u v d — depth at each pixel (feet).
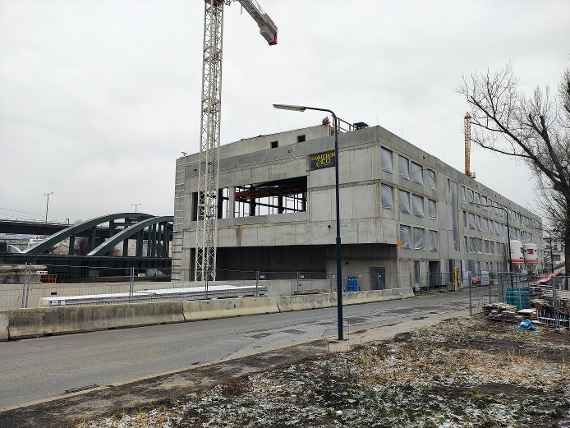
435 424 19.45
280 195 173.88
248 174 150.00
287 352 38.11
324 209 128.77
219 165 158.71
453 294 134.82
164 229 339.57
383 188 122.01
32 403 22.99
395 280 123.34
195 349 41.52
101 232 333.42
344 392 24.91
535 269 247.70
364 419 20.29
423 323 59.00
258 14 196.85
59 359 36.27
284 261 153.28
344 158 126.72
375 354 36.47
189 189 171.32
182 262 169.37
